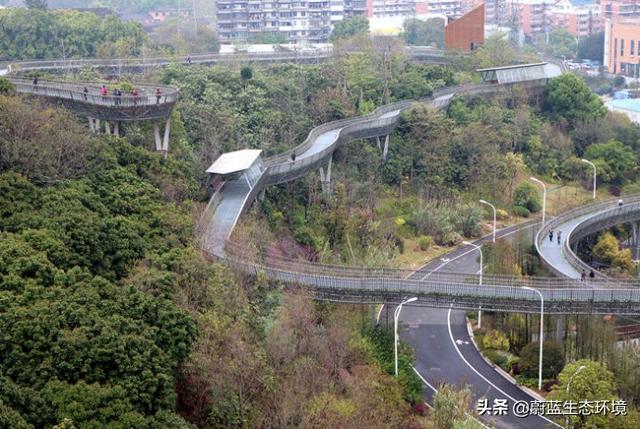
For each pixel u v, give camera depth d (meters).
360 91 196.50
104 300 85.94
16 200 100.00
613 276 139.88
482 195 180.38
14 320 78.38
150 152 126.44
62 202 102.25
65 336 78.44
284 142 167.62
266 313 100.12
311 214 152.88
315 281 112.50
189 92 168.50
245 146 158.62
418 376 107.88
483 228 168.75
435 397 95.75
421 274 139.12
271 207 146.25
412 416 98.19
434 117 184.75
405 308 130.62
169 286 92.25
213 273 98.31
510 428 97.38
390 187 177.38
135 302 87.12
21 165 106.94
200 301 94.69
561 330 113.50
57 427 69.88
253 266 109.44
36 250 90.44
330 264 126.94
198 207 121.94
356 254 139.88
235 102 170.50
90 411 73.62
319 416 85.56
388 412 94.06
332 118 182.50
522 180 190.88
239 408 83.50
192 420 82.88
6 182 100.44
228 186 135.62
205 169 141.12
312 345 97.75
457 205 168.38
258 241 123.06
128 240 98.56
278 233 140.38
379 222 153.50
